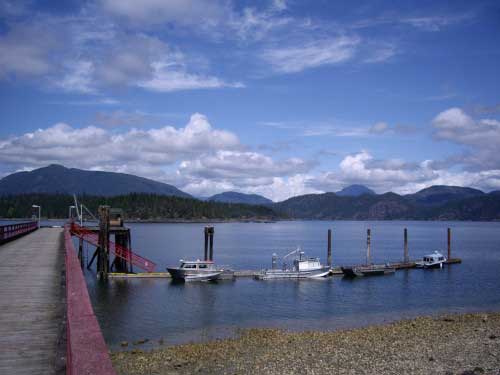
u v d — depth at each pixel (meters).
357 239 166.00
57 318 11.50
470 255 98.75
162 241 132.50
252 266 75.81
